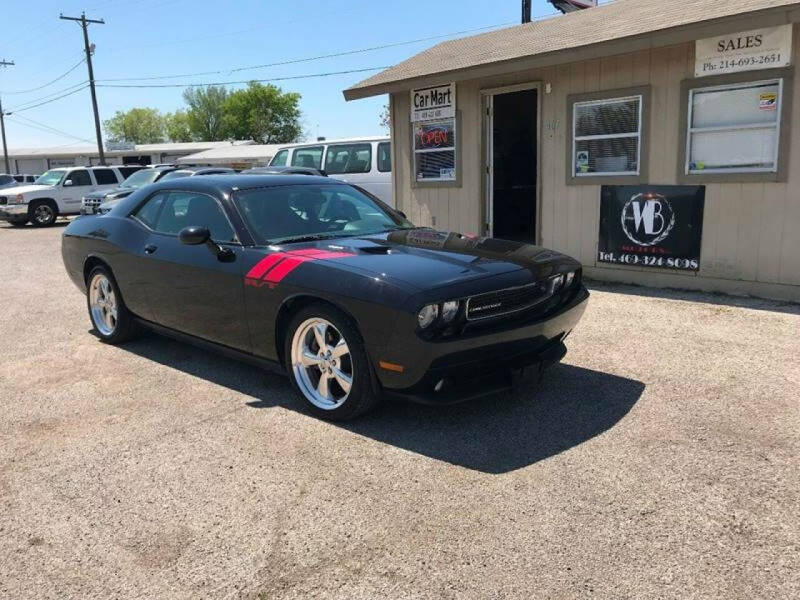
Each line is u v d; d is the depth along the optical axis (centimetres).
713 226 745
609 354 527
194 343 507
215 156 4316
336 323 387
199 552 279
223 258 454
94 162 5759
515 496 314
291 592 252
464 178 987
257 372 507
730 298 725
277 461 357
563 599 242
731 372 478
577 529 285
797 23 649
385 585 254
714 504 301
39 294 870
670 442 366
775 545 270
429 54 1100
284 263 416
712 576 252
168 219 526
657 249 790
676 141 762
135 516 308
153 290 519
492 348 374
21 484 341
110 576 265
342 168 1336
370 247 432
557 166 877
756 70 691
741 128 712
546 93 873
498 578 255
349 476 338
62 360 555
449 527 290
